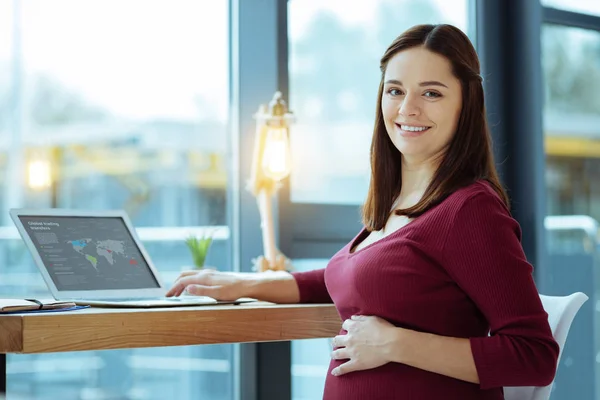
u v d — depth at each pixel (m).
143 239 3.11
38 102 3.04
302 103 3.07
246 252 2.93
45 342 1.66
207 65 3.10
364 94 3.22
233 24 3.06
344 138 3.16
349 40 3.19
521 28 3.48
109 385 3.13
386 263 1.73
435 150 1.85
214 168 3.11
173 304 1.97
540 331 1.63
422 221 1.72
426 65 1.83
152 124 3.12
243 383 2.83
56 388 3.12
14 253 3.03
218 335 1.90
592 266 3.70
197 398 3.06
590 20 3.67
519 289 1.64
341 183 3.14
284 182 2.95
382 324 1.71
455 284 1.71
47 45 3.04
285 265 2.61
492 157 1.85
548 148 3.58
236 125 3.02
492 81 3.46
